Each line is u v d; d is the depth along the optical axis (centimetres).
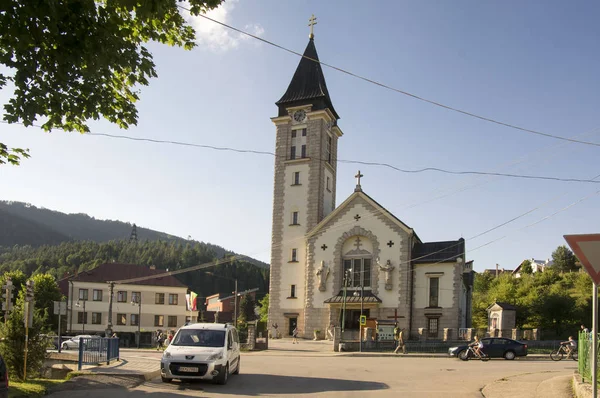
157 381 1942
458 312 5312
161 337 5144
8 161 1436
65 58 1064
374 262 5600
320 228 5884
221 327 2086
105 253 16725
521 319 6925
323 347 4847
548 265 13375
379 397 1670
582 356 1686
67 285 8119
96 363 2416
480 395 1739
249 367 2720
